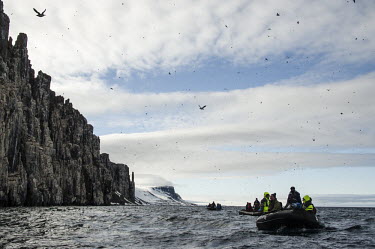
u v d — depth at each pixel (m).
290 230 26.34
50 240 22.17
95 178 191.88
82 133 198.38
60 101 188.75
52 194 141.25
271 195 29.56
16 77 131.50
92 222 38.38
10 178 108.94
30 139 132.25
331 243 20.14
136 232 27.16
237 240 21.59
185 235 24.72
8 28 130.50
